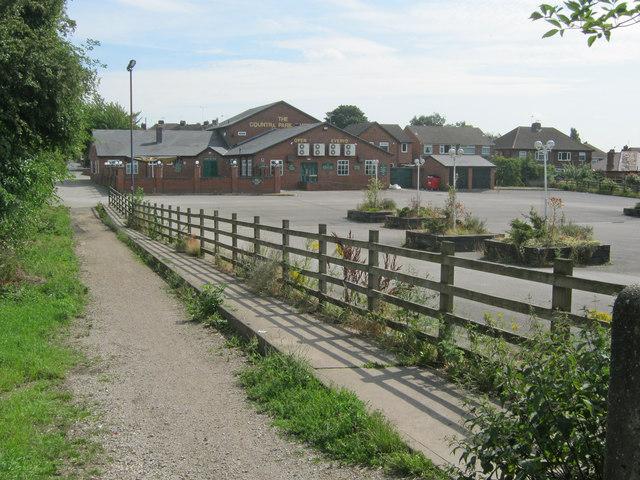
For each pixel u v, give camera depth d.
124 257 18.44
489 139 94.94
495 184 72.50
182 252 17.78
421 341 7.14
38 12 13.61
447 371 6.48
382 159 67.75
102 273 15.20
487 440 3.36
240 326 9.01
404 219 26.34
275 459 4.93
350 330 8.45
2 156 12.25
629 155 69.62
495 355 6.08
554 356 3.38
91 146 72.00
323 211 36.94
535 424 3.17
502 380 3.87
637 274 14.71
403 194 55.44
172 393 6.61
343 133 65.94
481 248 19.56
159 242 20.81
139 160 63.53
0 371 7.00
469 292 6.50
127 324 9.94
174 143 71.50
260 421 5.77
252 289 11.57
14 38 12.34
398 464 4.54
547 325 8.62
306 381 6.43
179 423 5.75
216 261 15.20
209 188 56.06
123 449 5.16
